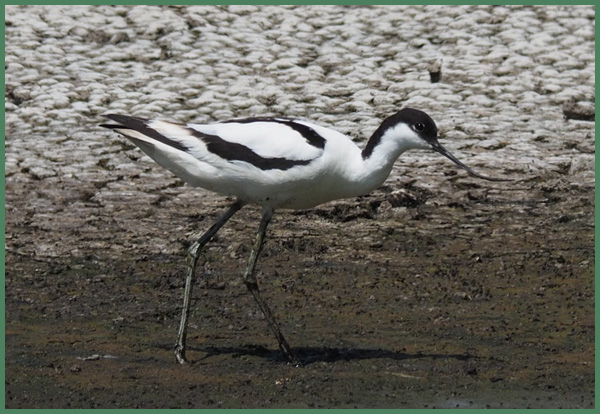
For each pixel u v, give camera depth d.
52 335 11.55
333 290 12.86
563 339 11.66
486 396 10.35
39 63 19.28
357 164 11.29
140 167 16.42
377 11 21.80
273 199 11.23
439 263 13.69
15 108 17.94
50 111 17.86
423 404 10.14
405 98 18.64
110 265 13.45
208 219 14.84
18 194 15.30
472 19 21.33
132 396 10.20
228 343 11.49
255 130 11.10
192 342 11.49
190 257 11.15
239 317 12.16
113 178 15.97
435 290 12.89
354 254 13.92
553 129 17.80
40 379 10.54
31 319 11.93
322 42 20.55
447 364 11.03
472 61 19.84
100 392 10.27
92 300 12.47
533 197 15.68
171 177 16.16
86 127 17.50
